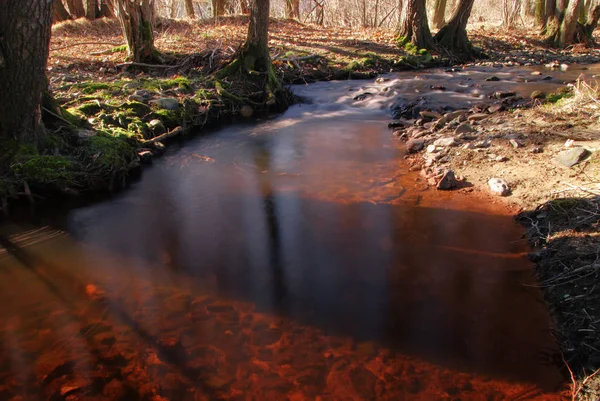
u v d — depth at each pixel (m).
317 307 3.91
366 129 9.12
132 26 11.92
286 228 5.31
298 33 18.42
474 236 4.92
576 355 3.28
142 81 10.46
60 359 3.39
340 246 4.88
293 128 9.46
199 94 10.15
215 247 4.98
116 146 7.23
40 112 6.69
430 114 9.23
